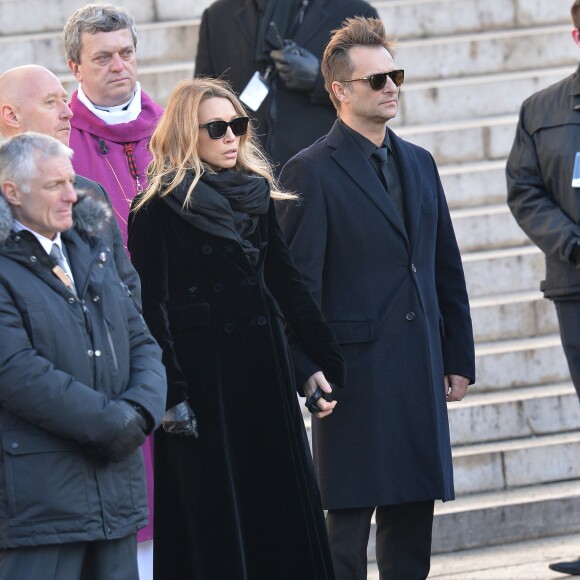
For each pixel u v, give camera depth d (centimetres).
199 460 1598
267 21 2372
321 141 1859
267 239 1688
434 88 3072
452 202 2880
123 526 1429
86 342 1427
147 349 1497
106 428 1386
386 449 1802
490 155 2995
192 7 3294
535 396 2439
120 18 1850
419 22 3262
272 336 1631
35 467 1384
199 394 1605
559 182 2080
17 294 1395
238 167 1667
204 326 1606
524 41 3200
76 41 1845
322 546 1650
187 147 1611
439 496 1808
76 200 1435
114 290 1470
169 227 1611
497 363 2517
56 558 1403
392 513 1856
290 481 1611
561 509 2253
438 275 1903
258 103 2353
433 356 1836
